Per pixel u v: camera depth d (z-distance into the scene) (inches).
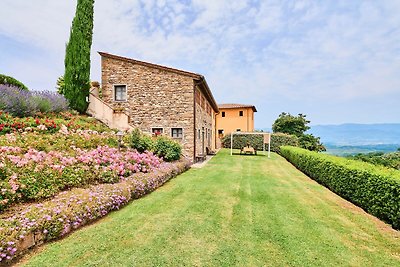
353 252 126.4
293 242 134.9
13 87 371.9
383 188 171.3
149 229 144.6
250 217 172.2
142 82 475.5
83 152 236.5
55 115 382.3
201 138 573.6
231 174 351.6
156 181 247.6
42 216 123.7
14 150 191.5
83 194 163.2
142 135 372.5
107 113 454.9
